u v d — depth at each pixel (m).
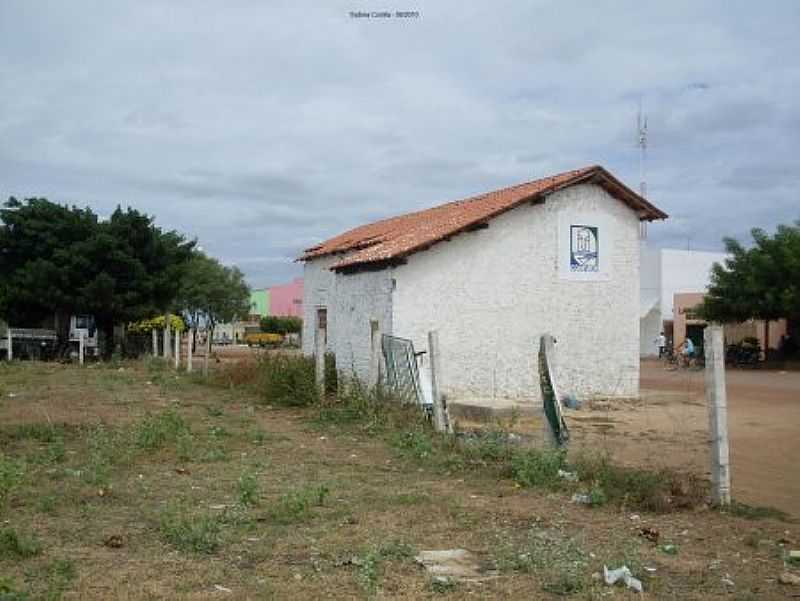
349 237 27.89
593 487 9.02
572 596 5.62
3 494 8.03
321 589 5.65
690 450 12.87
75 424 14.11
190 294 53.09
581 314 20.95
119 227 34.78
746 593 5.85
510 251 20.23
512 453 10.76
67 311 34.75
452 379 19.56
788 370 37.31
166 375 25.48
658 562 6.59
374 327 20.14
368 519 7.72
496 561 6.37
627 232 21.59
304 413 16.64
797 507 8.94
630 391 21.44
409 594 5.59
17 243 34.59
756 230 39.66
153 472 10.02
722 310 40.25
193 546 6.63
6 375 24.55
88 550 6.59
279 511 7.80
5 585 5.21
